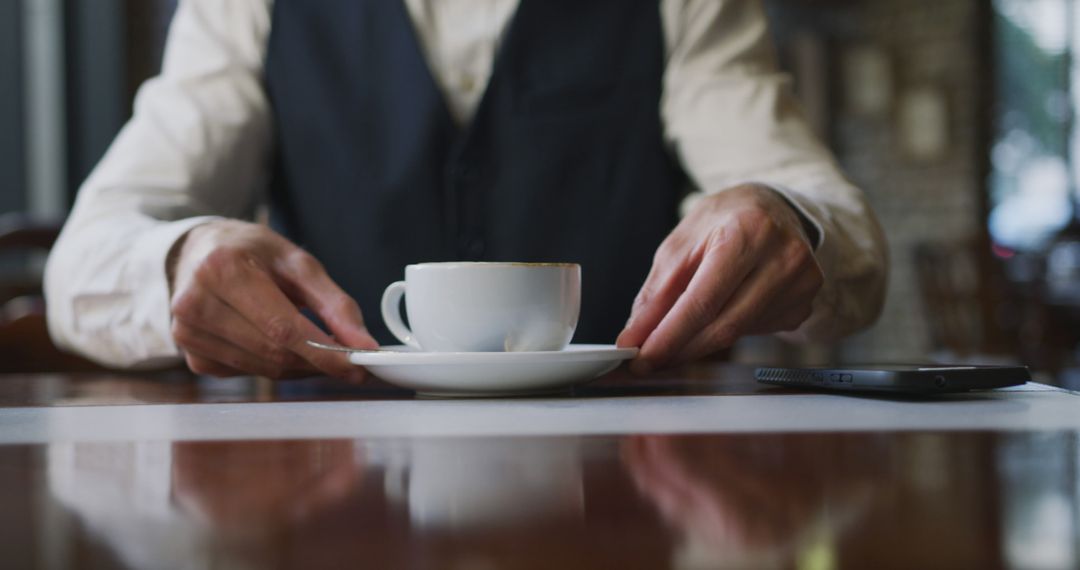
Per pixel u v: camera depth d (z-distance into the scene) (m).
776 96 1.46
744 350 6.01
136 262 1.09
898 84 6.87
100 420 0.83
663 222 1.54
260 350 1.02
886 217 6.92
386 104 1.50
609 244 1.51
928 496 0.55
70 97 4.95
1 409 0.89
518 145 1.50
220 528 0.48
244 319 1.02
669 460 0.69
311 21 1.52
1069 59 6.85
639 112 1.54
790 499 0.55
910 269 6.84
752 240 0.99
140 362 1.12
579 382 0.95
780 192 1.09
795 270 1.01
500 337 0.95
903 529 0.46
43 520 0.51
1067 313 4.45
